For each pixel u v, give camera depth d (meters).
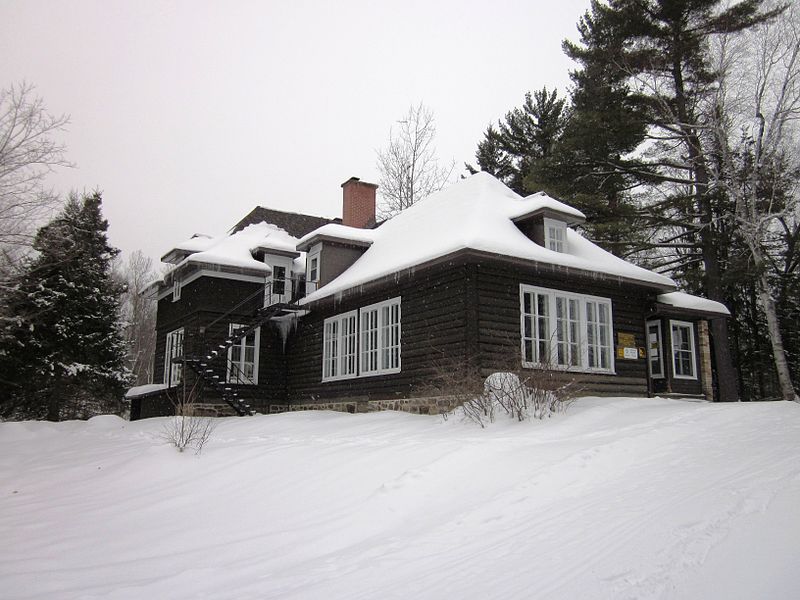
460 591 4.67
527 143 35.12
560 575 4.76
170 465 11.01
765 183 20.55
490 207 17.31
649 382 17.31
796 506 5.54
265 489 8.81
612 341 16.64
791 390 18.33
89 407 30.92
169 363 23.44
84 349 26.48
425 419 13.22
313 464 9.66
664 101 22.11
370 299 18.05
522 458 8.42
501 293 14.82
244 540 6.79
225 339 21.48
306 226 27.78
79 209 28.38
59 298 25.77
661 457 8.08
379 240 20.98
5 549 6.93
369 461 9.24
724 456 7.79
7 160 18.81
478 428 11.23
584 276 15.52
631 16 22.48
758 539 4.91
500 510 6.65
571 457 8.06
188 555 6.41
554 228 16.70
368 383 17.62
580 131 23.03
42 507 9.15
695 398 19.55
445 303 15.08
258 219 27.08
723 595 4.10
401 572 5.24
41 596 5.26
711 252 23.19
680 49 21.95
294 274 23.16
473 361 14.04
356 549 6.07
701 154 20.58
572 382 12.43
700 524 5.43
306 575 5.39
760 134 19.23
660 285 16.91
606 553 5.09
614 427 10.19
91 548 6.86
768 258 24.52
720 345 22.38
